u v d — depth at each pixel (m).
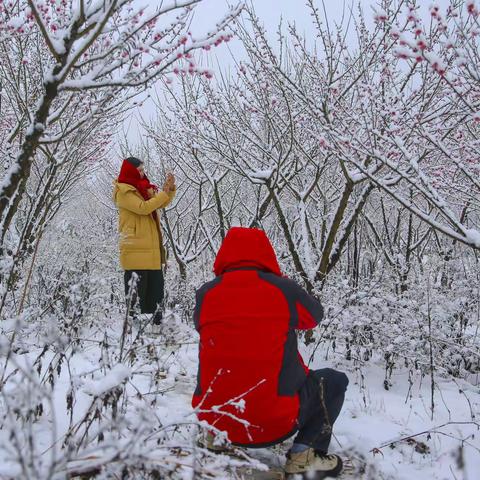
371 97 4.04
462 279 5.51
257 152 7.16
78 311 3.52
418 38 2.77
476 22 2.90
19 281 5.14
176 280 7.00
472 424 3.58
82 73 4.77
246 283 2.76
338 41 5.28
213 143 6.25
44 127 3.06
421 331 4.44
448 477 2.80
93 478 2.18
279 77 5.50
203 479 2.21
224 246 2.96
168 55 3.08
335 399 2.83
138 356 4.11
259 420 2.58
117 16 3.44
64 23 3.55
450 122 4.95
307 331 5.39
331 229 5.33
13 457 1.85
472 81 3.89
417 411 3.84
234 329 2.63
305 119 5.59
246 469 2.74
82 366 3.81
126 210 5.42
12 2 3.91
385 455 3.05
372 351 5.09
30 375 1.97
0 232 3.43
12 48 5.30
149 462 2.00
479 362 4.98
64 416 3.05
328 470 2.67
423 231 9.17
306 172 7.30
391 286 5.49
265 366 2.60
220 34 3.03
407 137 4.17
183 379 4.09
